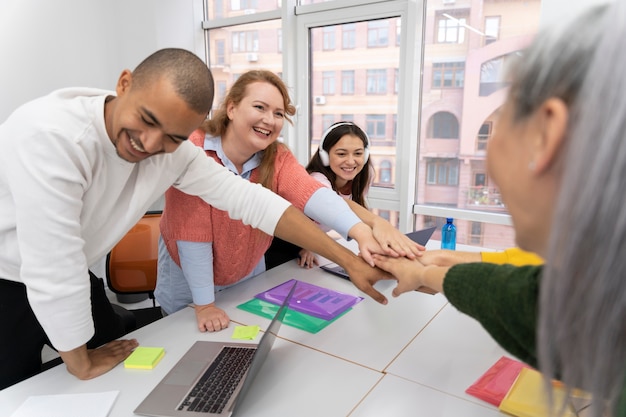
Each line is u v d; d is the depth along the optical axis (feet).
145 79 2.76
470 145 8.23
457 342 3.68
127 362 3.34
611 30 1.17
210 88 2.93
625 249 1.11
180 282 4.82
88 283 3.11
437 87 8.34
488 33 7.61
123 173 3.34
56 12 8.64
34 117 2.86
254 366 2.85
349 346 3.62
